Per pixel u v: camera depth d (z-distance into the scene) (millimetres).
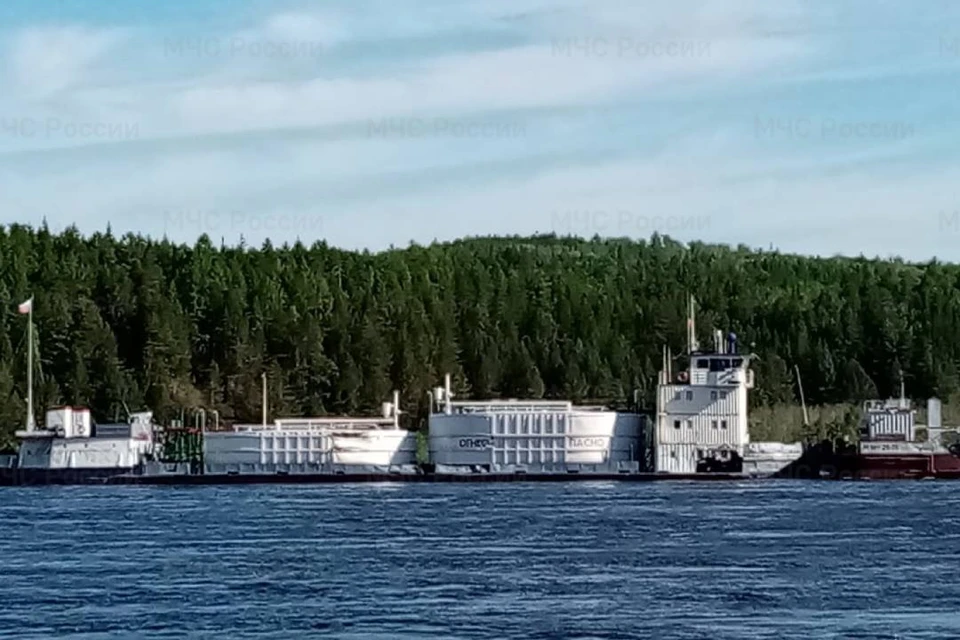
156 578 182375
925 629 147625
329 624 152625
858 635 145250
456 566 189375
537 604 161750
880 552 198875
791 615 154750
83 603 165625
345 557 199250
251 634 148750
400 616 156250
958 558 192625
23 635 150000
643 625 150500
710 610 157625
